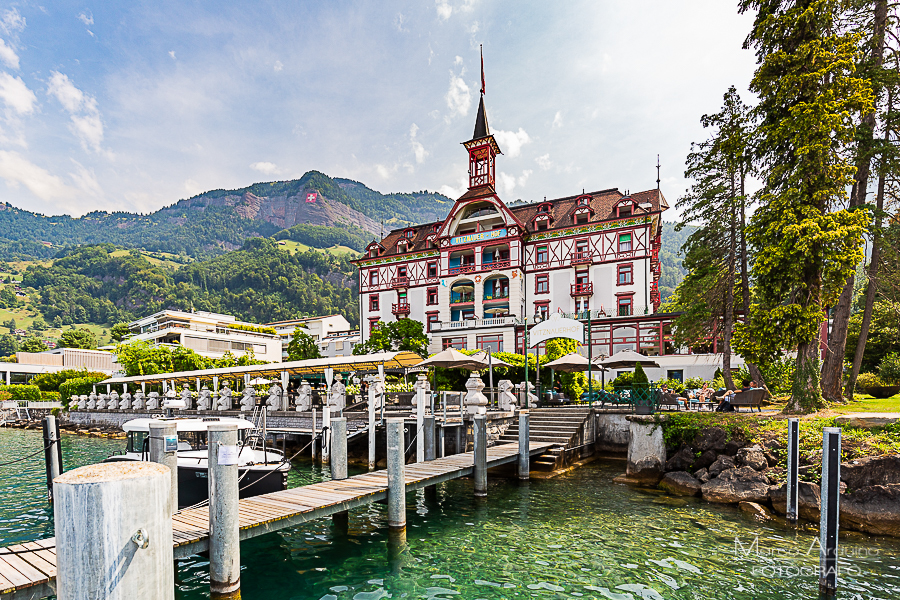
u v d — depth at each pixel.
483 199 49.97
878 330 30.62
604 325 41.72
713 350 35.28
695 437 13.75
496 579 7.74
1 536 10.88
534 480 14.70
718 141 27.42
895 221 19.23
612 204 46.28
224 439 6.99
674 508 11.59
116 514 3.74
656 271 45.41
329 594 7.24
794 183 16.41
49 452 13.54
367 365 21.72
